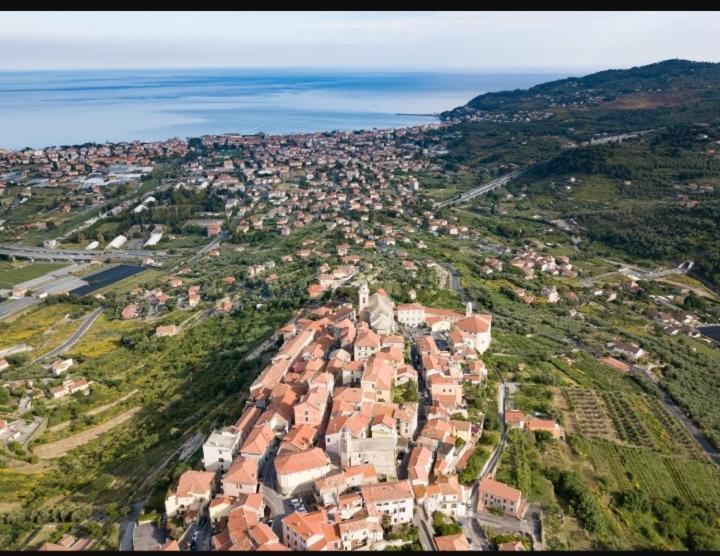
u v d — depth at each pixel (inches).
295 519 5068.9
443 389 7632.9
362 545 5044.3
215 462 6328.7
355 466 5816.9
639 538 6043.3
